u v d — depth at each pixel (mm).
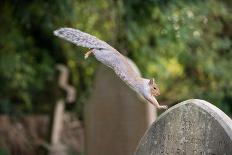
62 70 14734
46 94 16328
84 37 5297
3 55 15477
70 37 5277
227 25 16000
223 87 15359
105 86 10547
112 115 10453
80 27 14836
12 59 15430
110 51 5328
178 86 15688
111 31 14539
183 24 14266
